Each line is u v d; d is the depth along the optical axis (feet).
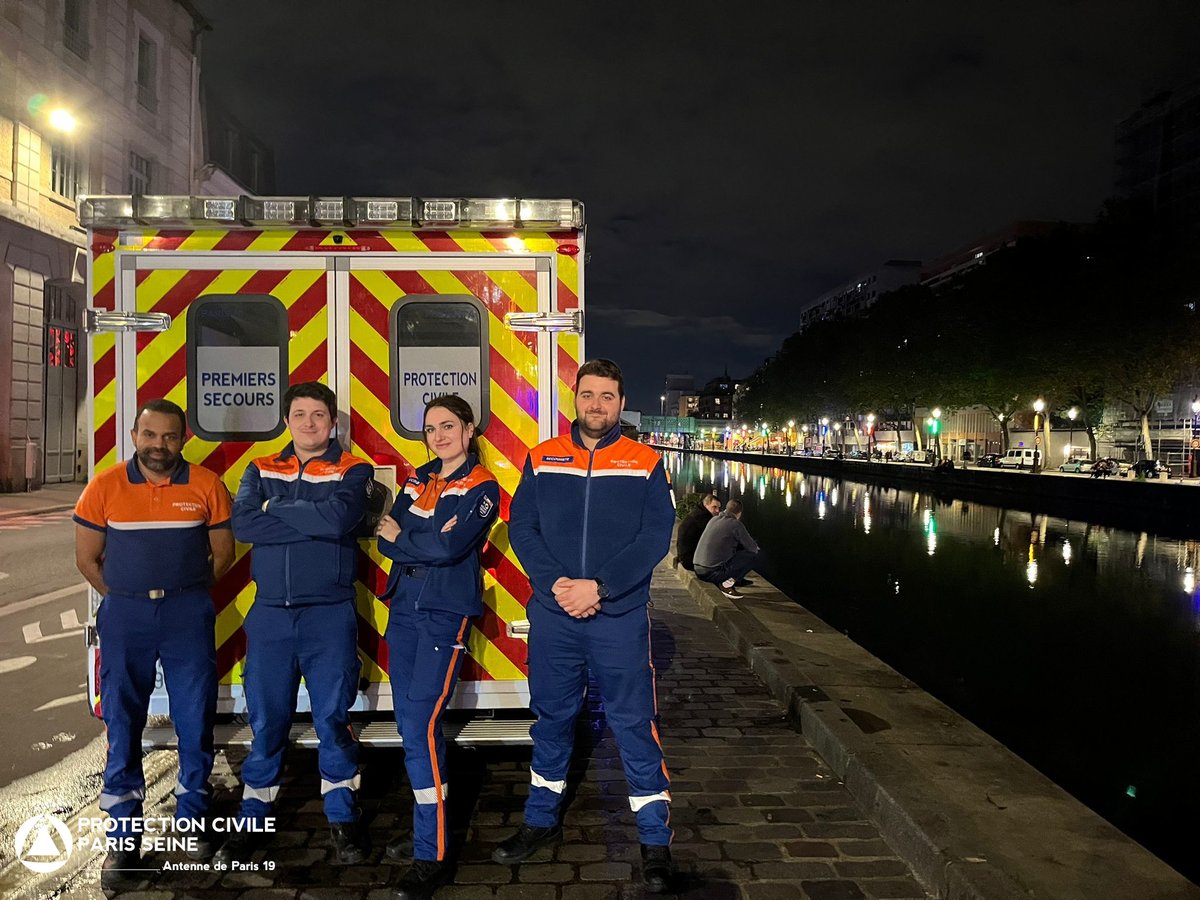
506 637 13.50
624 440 11.60
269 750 11.66
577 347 13.53
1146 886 9.94
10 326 70.44
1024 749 18.66
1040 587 40.06
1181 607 34.99
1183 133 258.37
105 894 10.64
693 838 12.37
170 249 13.01
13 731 17.01
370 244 13.28
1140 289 127.44
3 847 11.97
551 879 11.09
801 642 22.93
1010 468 198.29
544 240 13.50
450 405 11.54
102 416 12.97
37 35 72.59
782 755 15.88
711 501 35.70
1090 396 163.43
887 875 11.32
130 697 11.21
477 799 13.57
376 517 13.16
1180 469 172.96
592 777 14.69
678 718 18.07
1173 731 19.84
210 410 13.10
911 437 315.99
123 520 10.96
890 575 43.65
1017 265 149.59
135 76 86.43
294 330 13.19
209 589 11.76
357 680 11.93
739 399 459.73
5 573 35.81
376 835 12.21
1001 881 10.00
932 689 23.21
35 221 72.13
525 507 11.60
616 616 11.04
